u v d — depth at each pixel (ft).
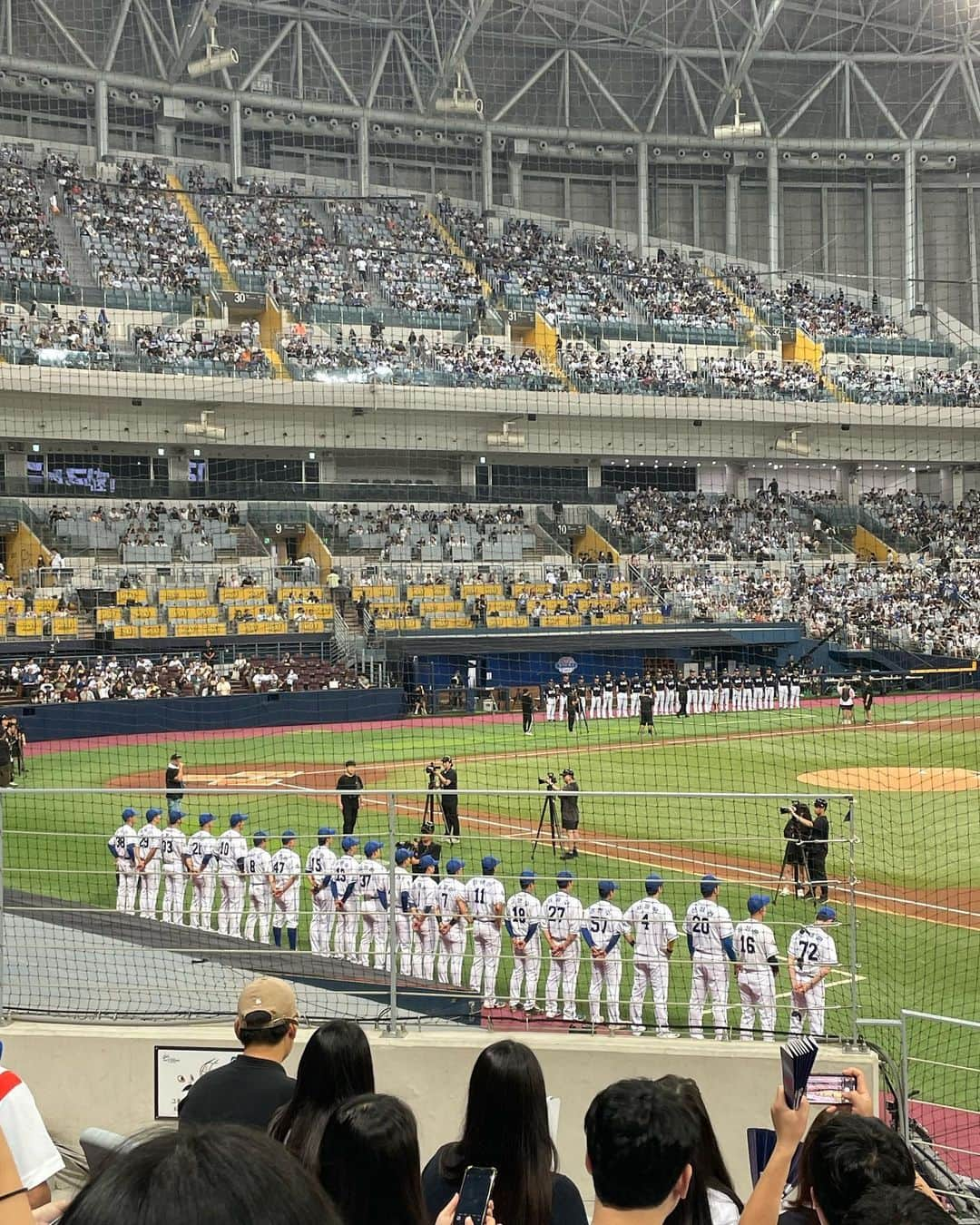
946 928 60.18
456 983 50.52
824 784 107.34
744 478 235.20
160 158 229.25
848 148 259.80
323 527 193.98
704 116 257.96
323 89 240.12
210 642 166.40
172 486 191.11
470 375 204.33
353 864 51.98
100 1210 5.69
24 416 183.83
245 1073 20.81
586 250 251.60
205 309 202.69
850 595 205.26
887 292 270.67
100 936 43.93
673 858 75.00
